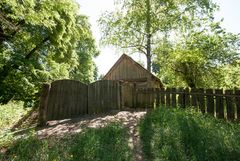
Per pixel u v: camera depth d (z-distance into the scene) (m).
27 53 16.59
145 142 5.98
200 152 4.97
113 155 5.08
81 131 6.83
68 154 5.25
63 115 10.60
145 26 24.14
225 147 4.98
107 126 7.01
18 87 14.69
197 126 6.29
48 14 13.02
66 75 18.02
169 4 23.75
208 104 9.12
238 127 6.76
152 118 7.86
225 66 16.03
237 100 8.10
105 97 11.99
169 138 5.68
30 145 5.59
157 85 25.75
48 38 16.67
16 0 11.23
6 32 14.73
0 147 5.75
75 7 17.19
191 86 16.55
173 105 10.96
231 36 16.00
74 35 19.45
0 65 13.91
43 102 9.09
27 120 10.09
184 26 23.42
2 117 10.50
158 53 24.78
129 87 13.73
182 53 15.87
